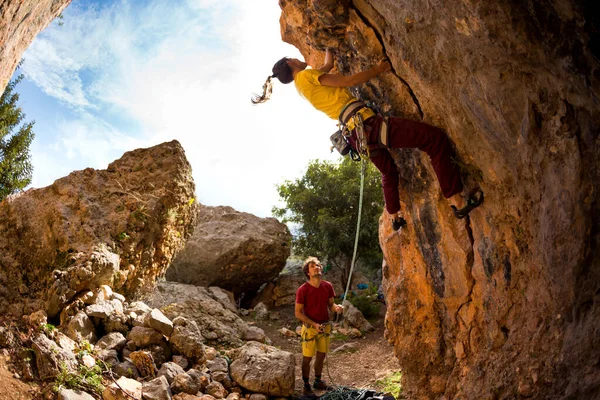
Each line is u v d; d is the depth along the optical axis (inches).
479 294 184.7
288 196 557.3
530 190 146.9
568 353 128.9
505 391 151.6
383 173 185.5
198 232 487.8
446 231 189.3
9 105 503.8
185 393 222.8
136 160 313.7
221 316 343.6
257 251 475.8
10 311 244.5
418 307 213.8
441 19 132.4
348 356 325.7
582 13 94.1
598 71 100.7
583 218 124.0
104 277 262.7
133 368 229.8
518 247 159.0
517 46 116.7
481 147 158.4
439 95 156.9
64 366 198.4
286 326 418.3
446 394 199.3
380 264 573.6
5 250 264.1
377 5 155.8
